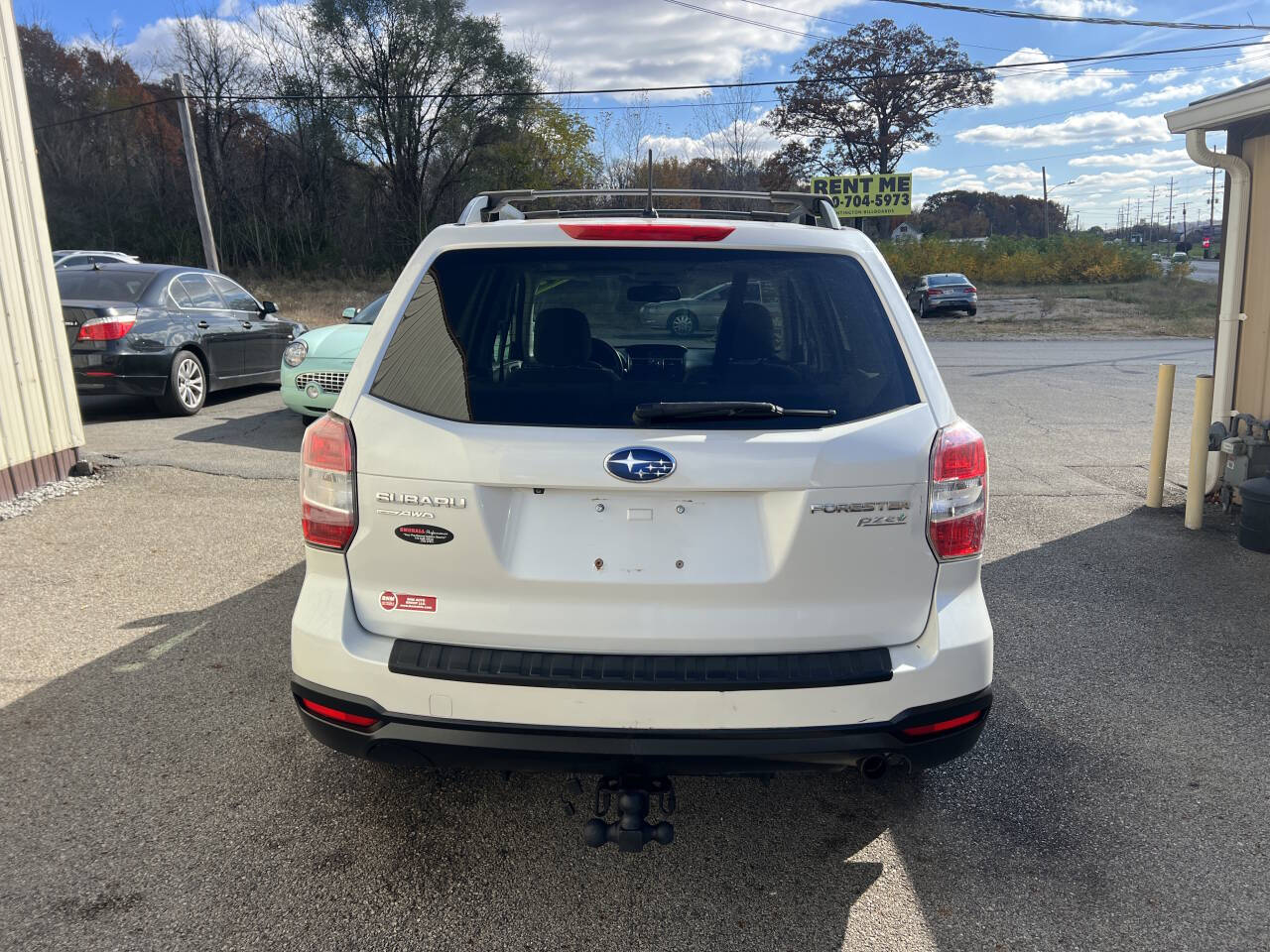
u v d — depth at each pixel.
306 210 45.56
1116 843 2.89
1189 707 3.80
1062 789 3.19
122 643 4.30
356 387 2.48
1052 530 6.38
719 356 2.48
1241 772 3.30
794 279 2.55
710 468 2.29
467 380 2.44
